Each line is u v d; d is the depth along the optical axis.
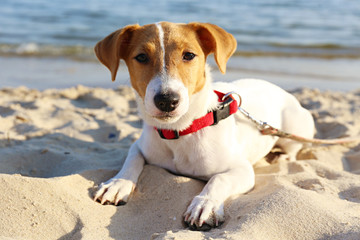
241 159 0.66
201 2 3.81
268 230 0.51
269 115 0.76
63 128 0.94
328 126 1.01
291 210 0.53
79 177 0.64
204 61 0.63
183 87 0.56
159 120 0.57
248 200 0.59
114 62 0.62
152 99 0.55
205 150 0.64
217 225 0.55
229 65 1.78
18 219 0.52
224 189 0.60
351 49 2.09
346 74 1.67
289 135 0.75
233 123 0.68
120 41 0.62
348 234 0.49
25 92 1.25
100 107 1.15
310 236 0.50
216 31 0.63
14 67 1.71
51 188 0.57
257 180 0.68
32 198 0.55
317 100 1.23
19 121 0.97
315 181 0.65
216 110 0.64
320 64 1.84
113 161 0.76
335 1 3.98
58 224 0.53
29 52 1.97
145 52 0.59
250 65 1.79
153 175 0.65
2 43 2.10
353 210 0.55
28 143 0.83
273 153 0.84
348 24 2.74
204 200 0.57
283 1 3.97
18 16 2.92
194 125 0.63
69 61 1.85
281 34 2.42
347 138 0.87
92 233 0.52
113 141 0.90
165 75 0.57
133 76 0.62
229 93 0.68
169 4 3.62
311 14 3.18
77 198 0.57
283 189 0.58
